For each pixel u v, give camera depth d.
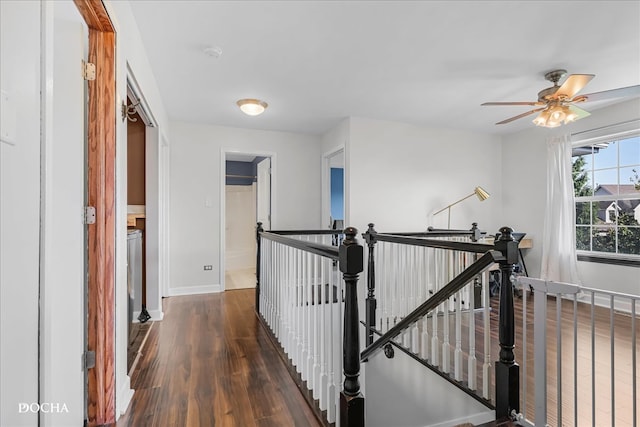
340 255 1.58
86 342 1.65
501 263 1.78
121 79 1.86
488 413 1.99
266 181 5.34
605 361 2.51
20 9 0.80
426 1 2.06
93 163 1.65
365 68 3.00
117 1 1.78
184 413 1.78
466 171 5.13
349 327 1.54
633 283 3.82
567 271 4.34
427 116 4.41
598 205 4.35
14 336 0.78
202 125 4.68
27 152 0.84
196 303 4.06
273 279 3.01
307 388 2.03
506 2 2.06
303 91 3.53
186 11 2.15
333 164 6.39
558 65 2.94
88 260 1.65
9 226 0.76
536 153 4.89
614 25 2.32
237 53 2.71
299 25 2.32
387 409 2.91
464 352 2.54
